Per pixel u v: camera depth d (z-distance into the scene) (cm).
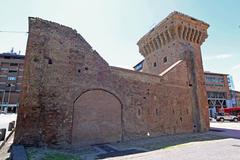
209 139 1661
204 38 2859
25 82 1267
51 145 1252
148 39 3173
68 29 1551
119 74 1755
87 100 1504
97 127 1497
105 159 995
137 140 1645
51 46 1426
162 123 1934
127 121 1681
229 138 1708
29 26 1391
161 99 2011
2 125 2239
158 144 1447
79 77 1505
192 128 2222
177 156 1029
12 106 7219
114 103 1650
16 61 7806
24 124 1191
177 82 2256
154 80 2019
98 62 1648
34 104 1252
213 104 6019
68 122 1363
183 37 2658
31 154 959
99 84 1596
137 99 1811
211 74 6256
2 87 7419
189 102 2314
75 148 1327
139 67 4759
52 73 1382
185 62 2456
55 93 1360
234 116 4478
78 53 1550
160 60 2914
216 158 961
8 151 1084
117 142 1555
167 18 2717
